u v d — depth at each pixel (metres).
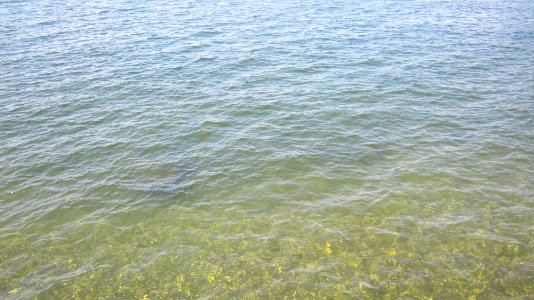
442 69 29.17
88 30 37.56
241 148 19.19
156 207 15.23
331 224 14.12
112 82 26.42
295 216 14.58
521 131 20.53
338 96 24.58
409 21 42.88
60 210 15.11
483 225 13.88
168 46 33.50
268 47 33.41
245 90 25.38
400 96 24.66
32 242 13.50
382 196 15.59
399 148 19.08
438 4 53.00
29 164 18.00
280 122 21.55
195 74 27.86
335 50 32.88
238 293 11.41
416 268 12.12
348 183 16.48
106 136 20.28
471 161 17.91
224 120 21.75
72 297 11.38
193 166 17.86
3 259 12.77
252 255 12.77
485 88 25.94
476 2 55.03
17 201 15.62
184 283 11.79
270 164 17.89
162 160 18.30
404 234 13.54
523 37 37.41
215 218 14.57
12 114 22.25
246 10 46.97
